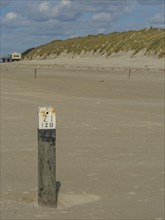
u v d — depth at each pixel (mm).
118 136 13492
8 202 7207
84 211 6766
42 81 34594
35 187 8156
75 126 15211
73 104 21734
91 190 8023
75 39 103688
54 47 105750
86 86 31500
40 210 6758
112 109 20172
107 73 45188
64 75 43219
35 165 9906
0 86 29594
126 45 81000
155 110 20188
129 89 30266
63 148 11734
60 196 7594
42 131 6875
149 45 74375
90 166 9852
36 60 101312
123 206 7070
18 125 15227
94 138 13125
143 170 9516
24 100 22438
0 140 12734
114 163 10148
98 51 87438
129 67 58094
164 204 7195
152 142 12625
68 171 9422
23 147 11797
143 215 6617
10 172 9305
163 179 8805
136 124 15805
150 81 35094
